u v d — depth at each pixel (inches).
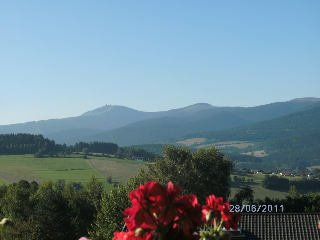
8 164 6471.5
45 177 5575.8
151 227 87.6
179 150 2139.5
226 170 2065.7
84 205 2522.1
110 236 1589.6
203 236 94.4
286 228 910.4
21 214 2345.0
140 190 87.4
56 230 1934.1
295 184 4763.8
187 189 1927.9
